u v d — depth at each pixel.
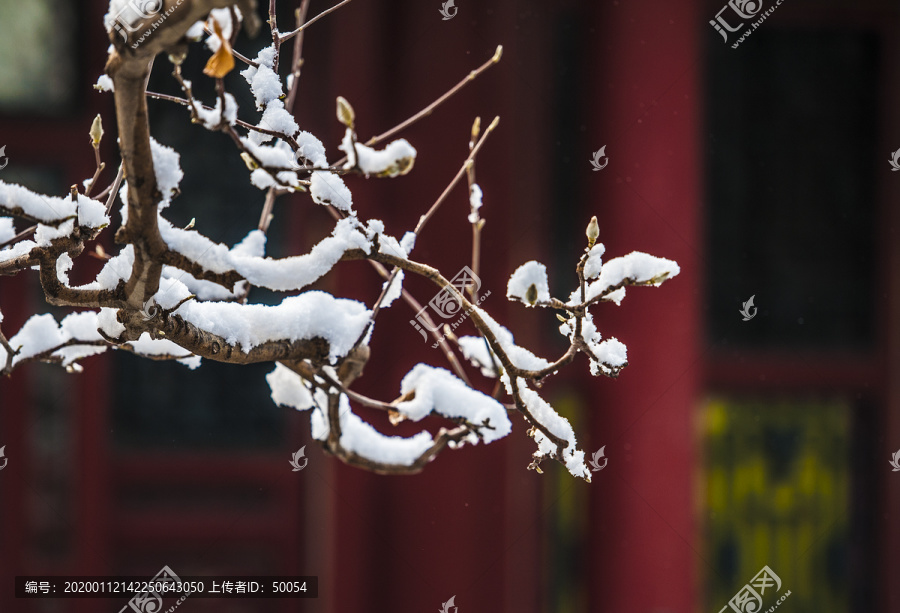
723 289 6.20
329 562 5.11
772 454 6.27
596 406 5.14
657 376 4.89
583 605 5.50
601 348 1.59
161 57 5.59
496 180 4.78
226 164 5.95
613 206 4.95
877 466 6.23
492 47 4.81
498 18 4.81
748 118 6.20
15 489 5.87
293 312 1.62
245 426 6.20
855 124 6.23
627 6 4.91
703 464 6.21
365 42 4.95
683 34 4.90
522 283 1.50
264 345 1.58
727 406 6.27
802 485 6.30
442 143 4.79
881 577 6.19
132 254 1.40
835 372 6.18
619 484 4.96
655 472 4.90
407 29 4.91
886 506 6.18
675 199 4.87
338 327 1.66
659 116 4.88
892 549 6.15
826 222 6.24
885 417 6.20
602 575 5.04
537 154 5.61
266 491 6.16
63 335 1.89
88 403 5.95
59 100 5.80
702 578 6.20
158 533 6.04
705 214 6.19
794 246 6.23
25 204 1.32
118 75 1.06
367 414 4.77
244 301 1.94
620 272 1.54
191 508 6.10
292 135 1.39
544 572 5.71
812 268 6.24
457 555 4.82
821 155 6.23
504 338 1.76
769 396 6.27
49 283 1.37
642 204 4.87
